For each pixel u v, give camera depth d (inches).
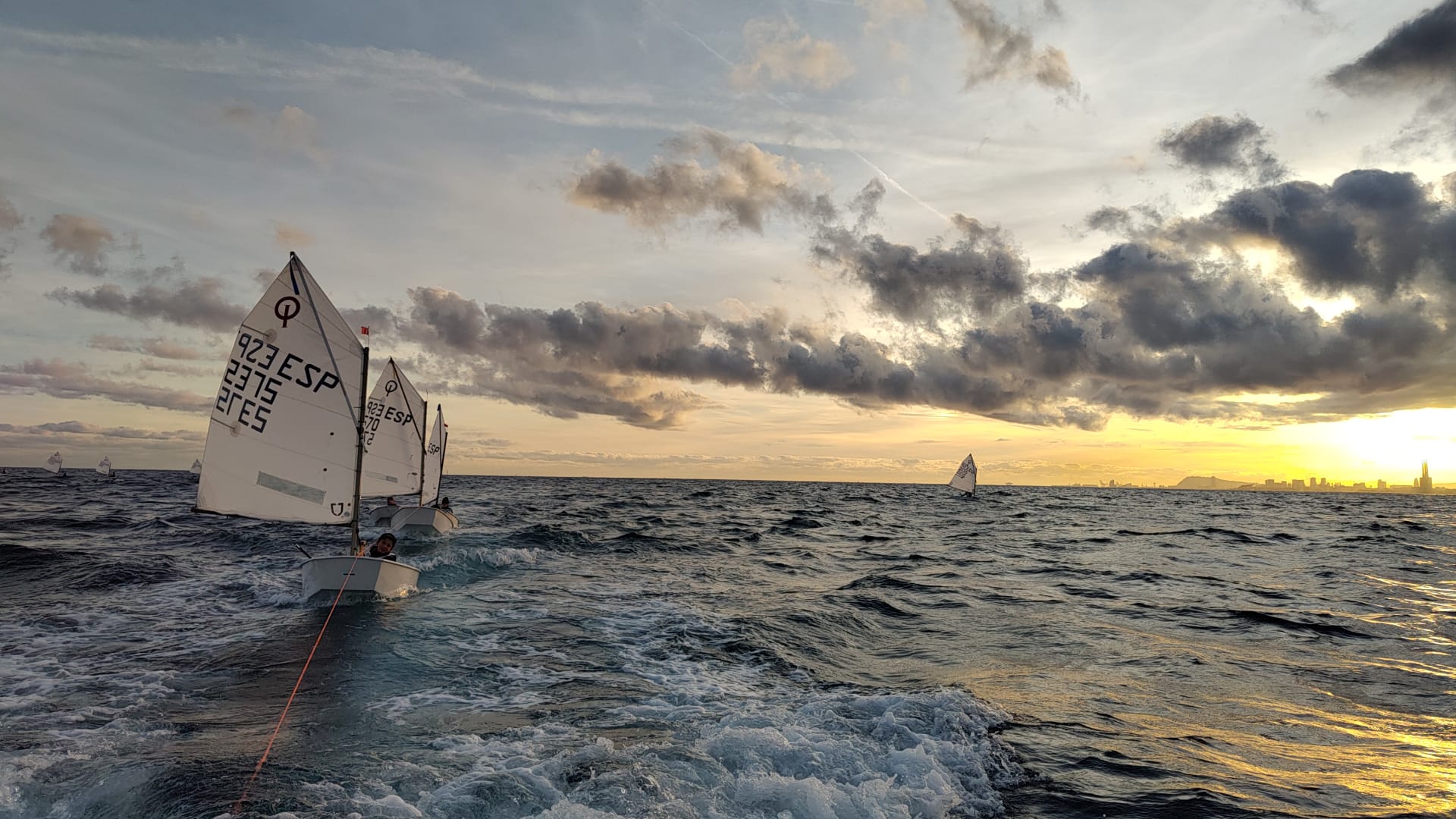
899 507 3336.6
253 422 603.8
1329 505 5413.4
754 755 314.3
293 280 617.3
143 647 524.7
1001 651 558.3
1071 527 2124.8
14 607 663.1
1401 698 445.4
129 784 283.7
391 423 1192.2
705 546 1322.6
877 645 577.6
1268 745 356.8
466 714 385.1
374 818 251.1
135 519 1551.4
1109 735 366.6
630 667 490.6
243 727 360.8
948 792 287.0
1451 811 280.7
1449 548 1528.1
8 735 345.7
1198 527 2202.3
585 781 281.6
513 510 2317.9
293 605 673.6
